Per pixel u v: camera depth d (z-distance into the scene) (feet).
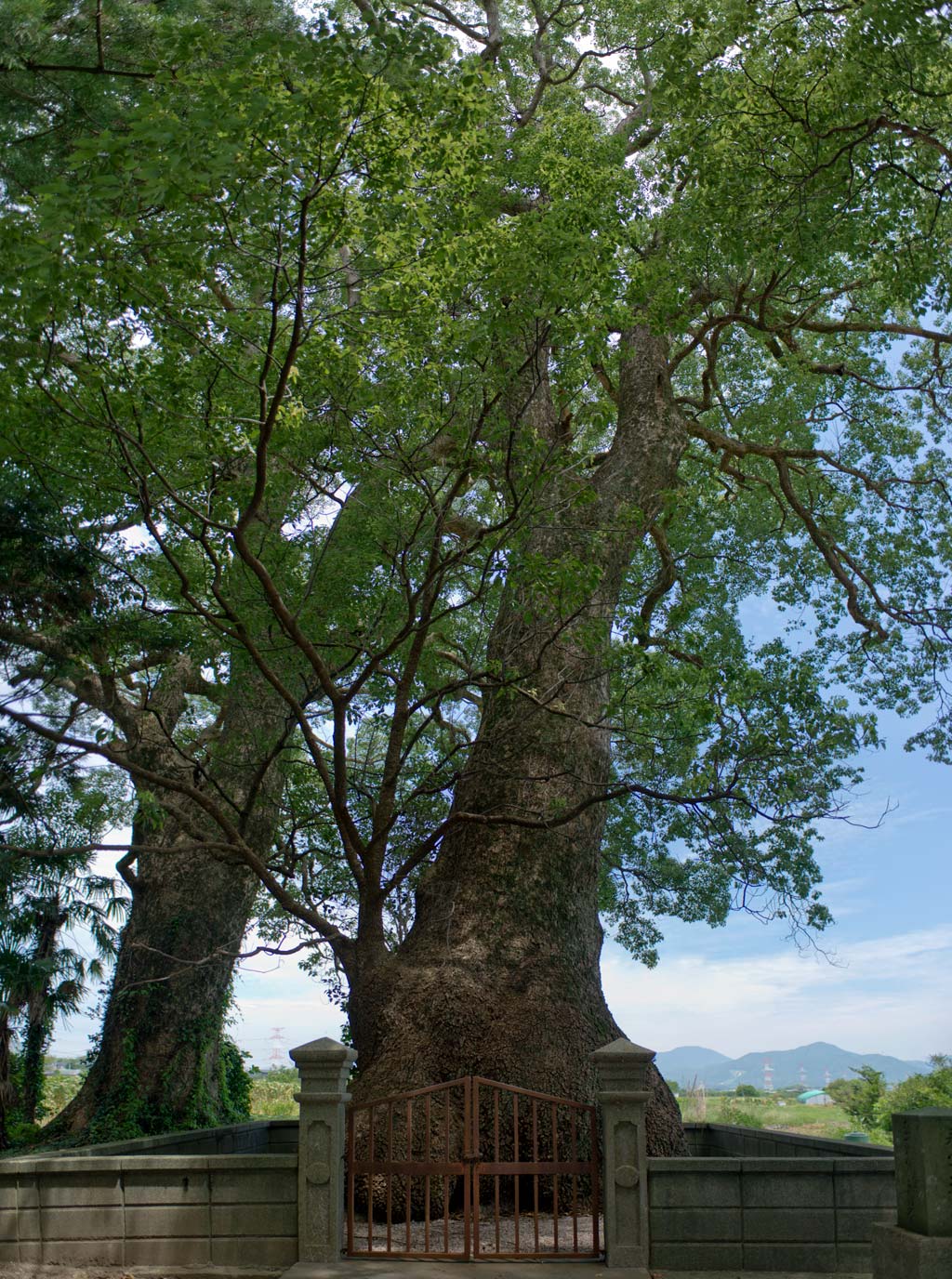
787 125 46.50
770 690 41.63
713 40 45.62
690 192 51.34
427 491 41.50
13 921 39.42
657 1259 29.19
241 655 48.03
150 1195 30.37
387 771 42.88
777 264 51.42
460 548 45.06
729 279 58.18
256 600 45.75
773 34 45.11
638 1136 29.73
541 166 46.16
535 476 40.47
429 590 44.21
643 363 58.23
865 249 49.62
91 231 28.60
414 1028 40.93
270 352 34.65
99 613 41.32
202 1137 40.55
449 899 45.16
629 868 64.44
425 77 35.53
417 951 43.68
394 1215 37.73
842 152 45.44
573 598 40.37
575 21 66.80
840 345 71.82
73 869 40.70
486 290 39.93
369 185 35.12
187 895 59.26
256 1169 30.42
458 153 38.11
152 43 35.99
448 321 40.60
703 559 73.97
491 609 52.70
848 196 46.93
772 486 70.90
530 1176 39.09
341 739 40.42
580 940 45.29
